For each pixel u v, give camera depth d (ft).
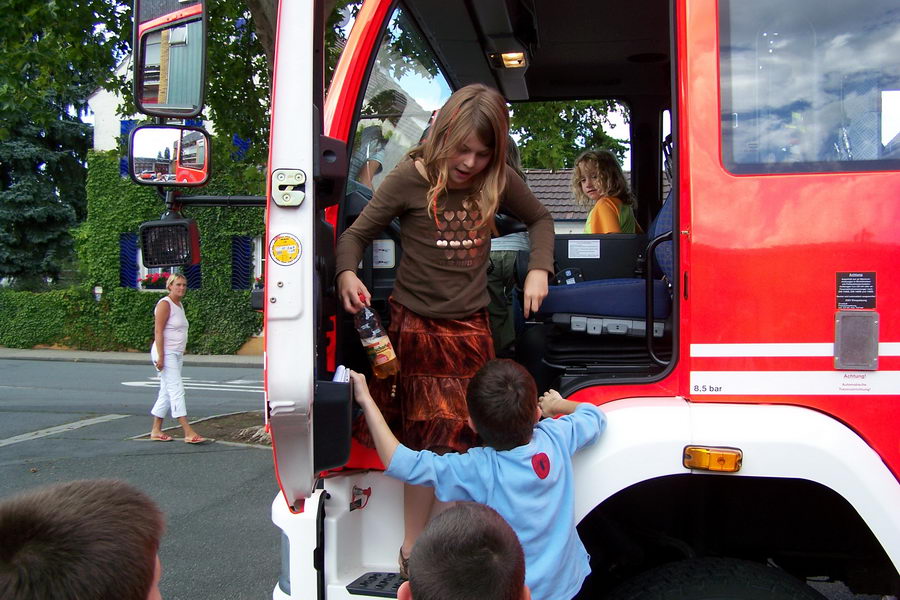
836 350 6.51
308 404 6.07
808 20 6.89
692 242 6.73
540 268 7.74
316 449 6.36
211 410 35.83
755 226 6.65
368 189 8.84
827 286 6.55
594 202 12.28
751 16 6.91
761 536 8.07
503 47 11.59
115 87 32.48
